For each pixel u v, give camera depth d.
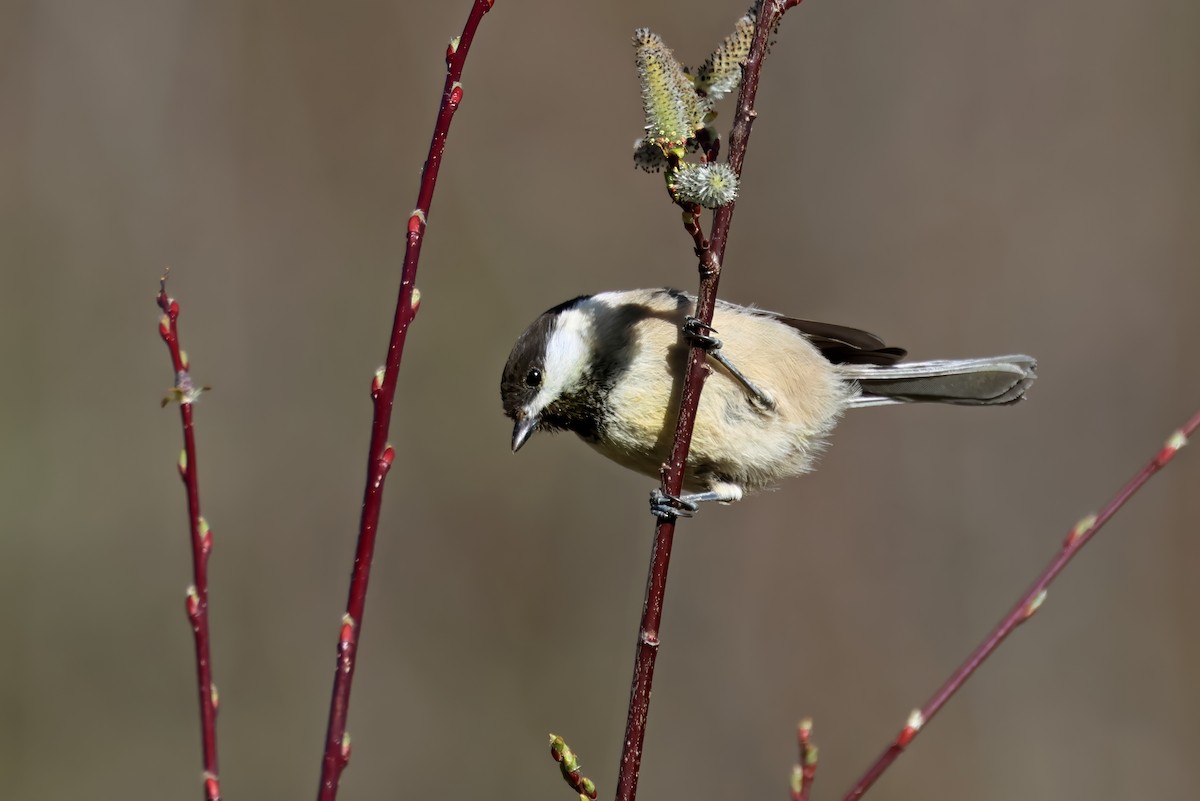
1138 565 12.32
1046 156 13.48
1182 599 12.11
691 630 12.66
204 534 4.07
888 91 13.74
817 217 13.56
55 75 13.67
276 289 13.67
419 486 13.17
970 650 12.23
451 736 12.37
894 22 13.84
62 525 12.88
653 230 14.02
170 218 13.63
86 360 13.28
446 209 13.97
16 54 13.63
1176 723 11.66
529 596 12.77
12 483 12.88
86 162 13.59
